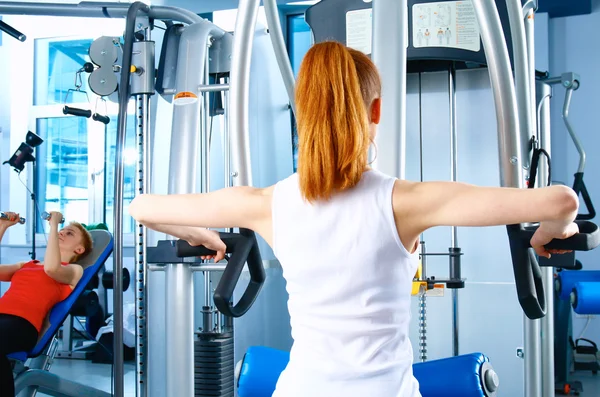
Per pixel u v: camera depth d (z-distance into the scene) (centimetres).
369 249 88
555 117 508
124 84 216
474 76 303
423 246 282
